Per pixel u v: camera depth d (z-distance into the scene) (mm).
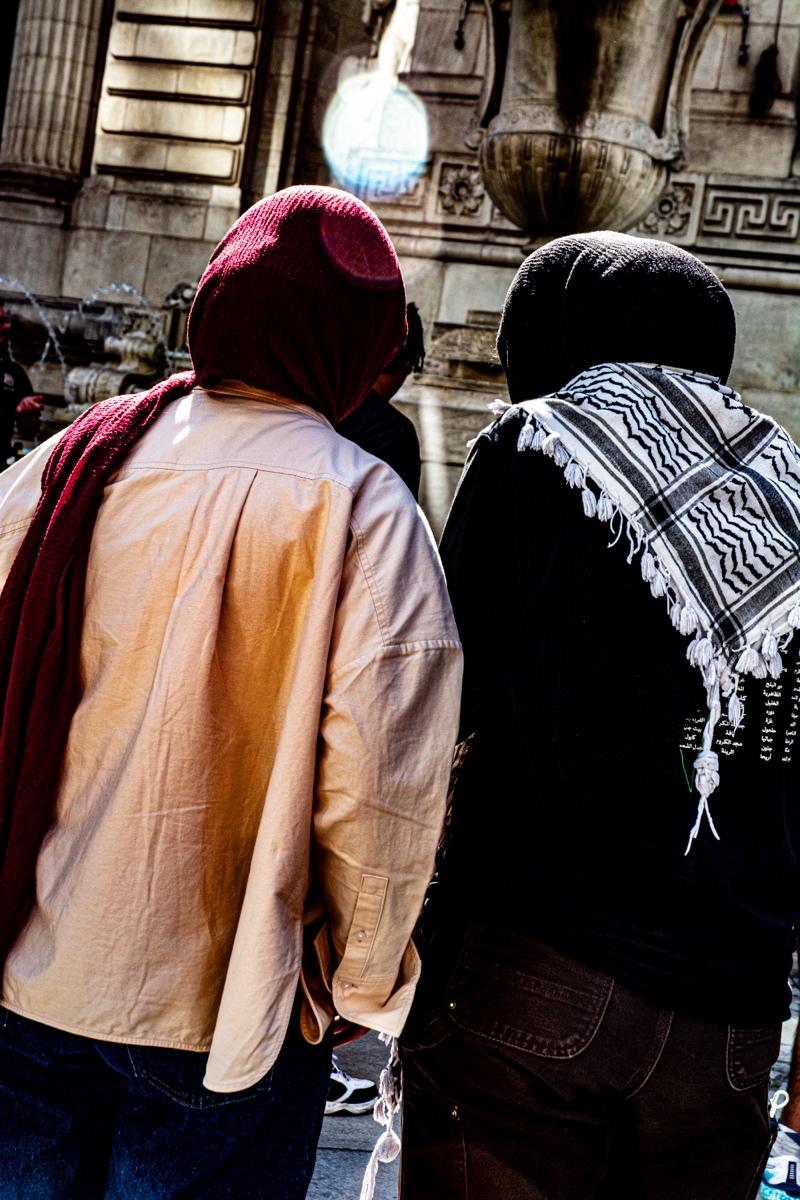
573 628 1596
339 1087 2990
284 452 1563
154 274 12531
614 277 1736
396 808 1491
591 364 1766
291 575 1533
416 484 2871
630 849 1572
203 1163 1547
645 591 1590
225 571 1524
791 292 10352
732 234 10500
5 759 1547
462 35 10945
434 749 1510
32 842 1545
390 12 11031
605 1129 1637
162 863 1498
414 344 2924
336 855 1504
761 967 1613
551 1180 1605
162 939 1500
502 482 1665
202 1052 1527
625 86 5570
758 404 10375
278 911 1486
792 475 1685
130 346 10453
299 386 1623
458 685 1536
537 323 1817
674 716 1577
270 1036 1484
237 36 12359
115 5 12719
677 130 5844
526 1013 1569
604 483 1592
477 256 10797
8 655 1576
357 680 1487
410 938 1566
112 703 1533
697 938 1574
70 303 12641
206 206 12430
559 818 1587
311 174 12609
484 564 1656
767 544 1609
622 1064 1564
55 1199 1587
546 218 5988
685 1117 1601
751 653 1573
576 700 1586
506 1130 1614
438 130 10992
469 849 1666
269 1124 1574
